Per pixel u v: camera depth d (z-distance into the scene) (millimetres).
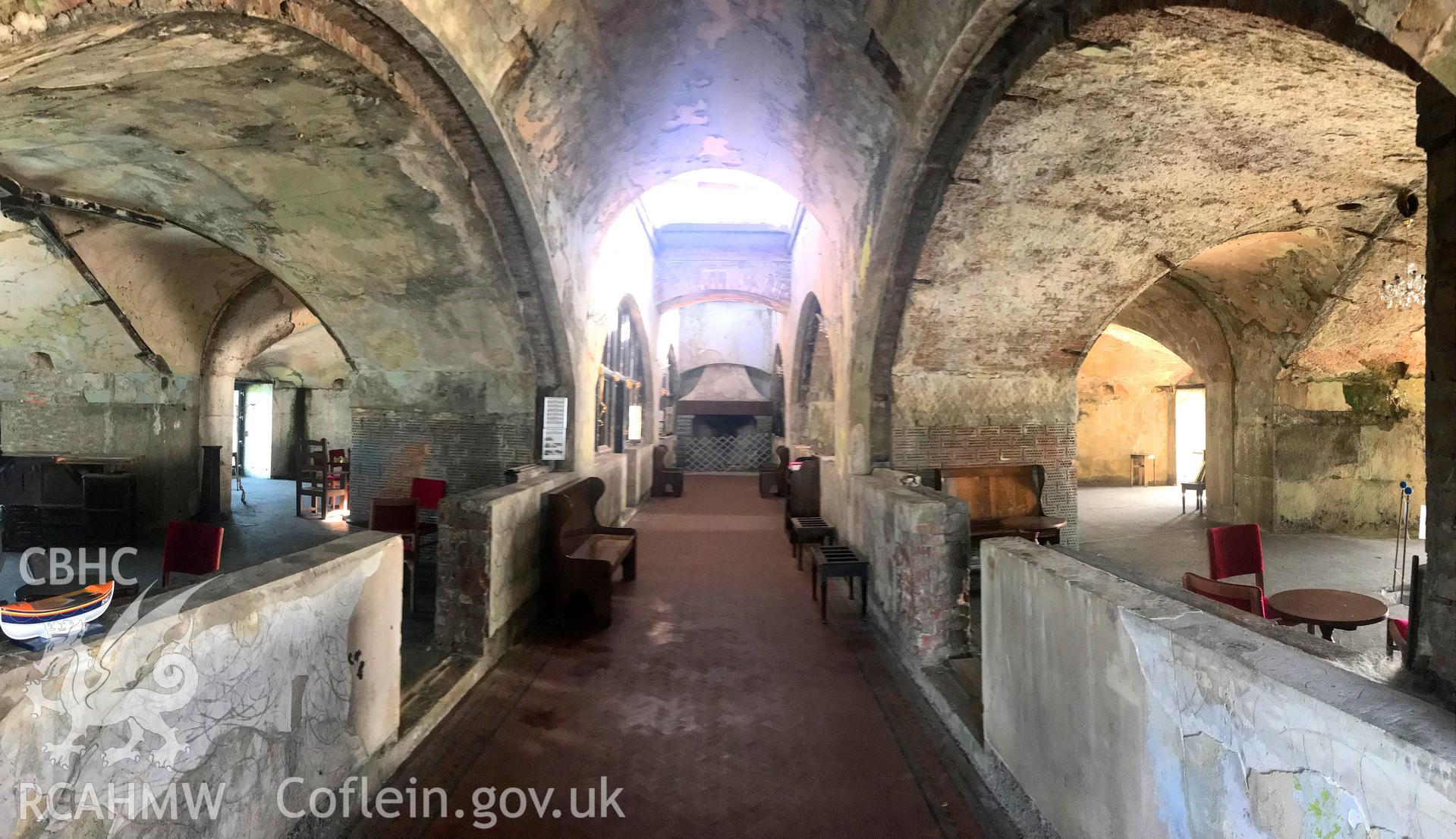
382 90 3912
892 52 4180
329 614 2822
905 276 5852
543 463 6703
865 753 3488
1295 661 1646
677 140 6734
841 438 7668
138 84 3486
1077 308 6207
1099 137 4219
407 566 6566
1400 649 3703
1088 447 15844
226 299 8773
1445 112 1774
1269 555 7703
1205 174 4602
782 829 2877
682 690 4258
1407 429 9031
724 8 4652
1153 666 1976
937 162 4734
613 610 5941
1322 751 1440
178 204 5340
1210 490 10242
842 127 5430
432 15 3512
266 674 2443
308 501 11406
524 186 5207
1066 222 5215
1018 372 6895
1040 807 2660
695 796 3117
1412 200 4992
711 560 7949
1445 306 1770
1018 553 2943
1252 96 3650
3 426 8711
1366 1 1959
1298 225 5965
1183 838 1854
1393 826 1289
